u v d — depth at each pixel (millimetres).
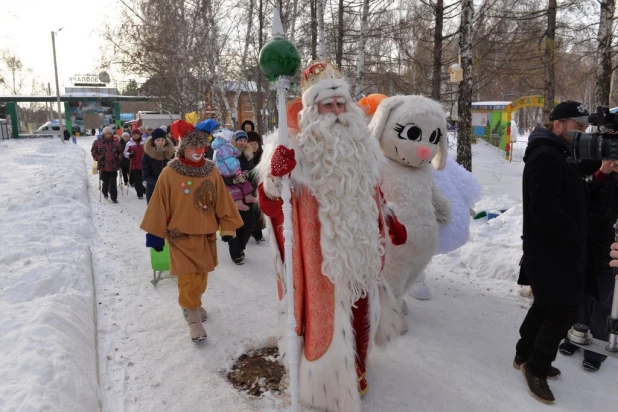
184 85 19047
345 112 2770
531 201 2891
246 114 23156
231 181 5887
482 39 12586
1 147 27094
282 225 2945
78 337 3482
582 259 2951
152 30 18891
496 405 2979
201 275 3799
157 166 8117
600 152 2441
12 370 2744
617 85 15258
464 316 4262
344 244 2666
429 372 3352
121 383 3176
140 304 4523
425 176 3840
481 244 5719
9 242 5734
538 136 3018
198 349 3652
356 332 2889
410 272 3848
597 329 3539
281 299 3092
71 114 46531
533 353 3074
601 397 3086
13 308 3752
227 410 2904
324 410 2793
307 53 15117
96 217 8672
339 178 2666
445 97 17469
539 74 14367
